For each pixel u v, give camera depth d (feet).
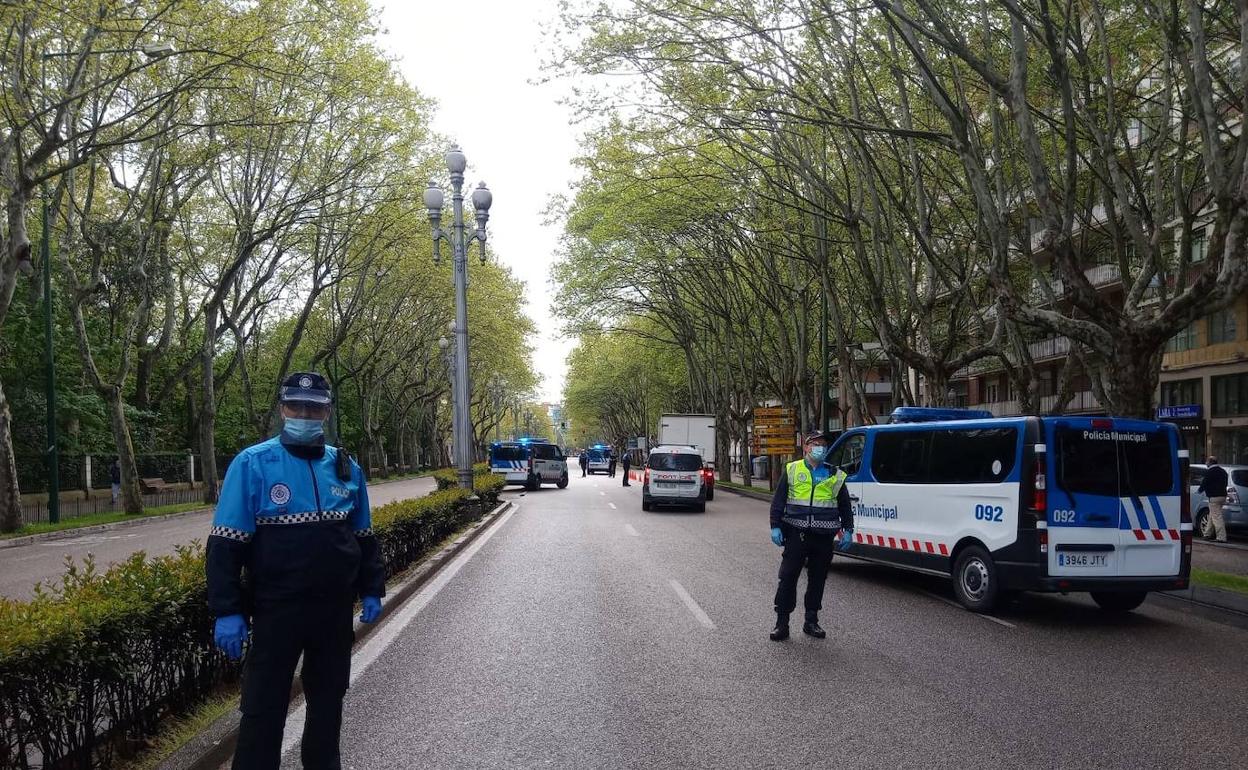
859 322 93.20
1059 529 28.17
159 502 98.68
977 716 17.95
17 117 57.16
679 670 21.59
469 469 64.64
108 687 13.99
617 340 194.39
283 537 11.87
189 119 71.05
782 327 100.22
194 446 132.57
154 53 49.98
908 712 18.21
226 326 98.58
